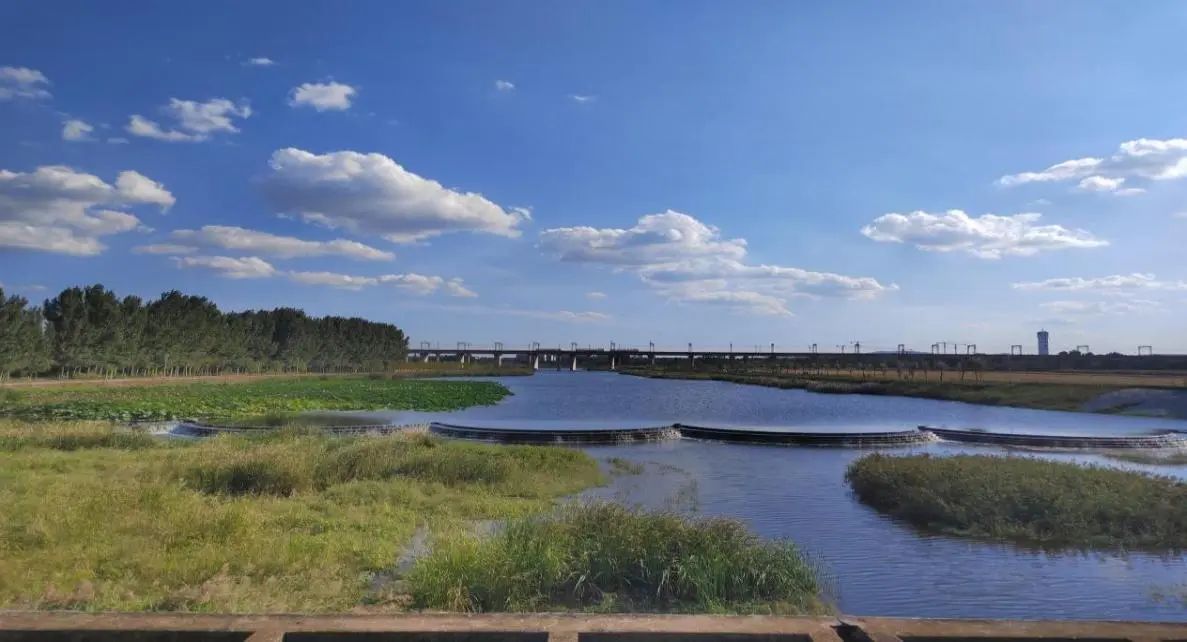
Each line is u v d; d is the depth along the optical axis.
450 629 3.00
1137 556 13.00
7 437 23.81
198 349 88.06
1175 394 52.16
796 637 2.99
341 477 18.31
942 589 11.13
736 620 3.14
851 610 10.16
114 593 8.32
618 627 3.03
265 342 108.00
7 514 11.78
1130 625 3.06
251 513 12.62
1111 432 39.06
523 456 22.30
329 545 10.99
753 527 15.44
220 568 9.57
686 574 9.82
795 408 58.66
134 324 75.50
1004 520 14.97
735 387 103.06
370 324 158.00
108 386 66.88
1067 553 13.23
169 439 29.39
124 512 12.18
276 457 18.11
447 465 19.34
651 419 47.16
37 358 61.50
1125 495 15.59
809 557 12.64
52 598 7.98
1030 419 47.78
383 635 2.99
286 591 8.88
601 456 27.80
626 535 10.89
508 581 9.18
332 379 104.94
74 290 67.88
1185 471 24.75
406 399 59.81
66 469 18.03
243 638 2.98
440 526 13.24
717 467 24.98
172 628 3.02
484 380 125.56
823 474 23.48
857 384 87.31
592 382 126.38
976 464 19.78
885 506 17.58
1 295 57.00
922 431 35.28
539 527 11.49
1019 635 2.94
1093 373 95.44
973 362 95.00
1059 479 17.11
